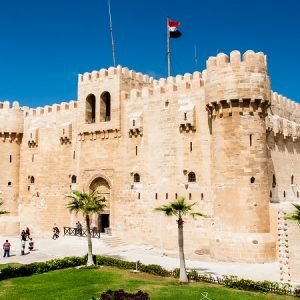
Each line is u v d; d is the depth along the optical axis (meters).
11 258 46.50
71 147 64.69
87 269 40.78
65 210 64.62
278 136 55.94
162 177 54.12
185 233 51.59
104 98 62.09
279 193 54.72
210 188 50.28
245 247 43.25
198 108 52.06
